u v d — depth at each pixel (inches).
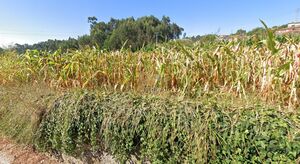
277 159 70.9
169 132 93.7
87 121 117.3
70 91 141.2
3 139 173.0
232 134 79.7
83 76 156.5
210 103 95.6
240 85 109.3
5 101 180.4
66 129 123.8
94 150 117.3
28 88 175.2
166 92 122.2
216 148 83.1
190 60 127.7
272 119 77.0
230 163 80.0
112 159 113.3
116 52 168.6
